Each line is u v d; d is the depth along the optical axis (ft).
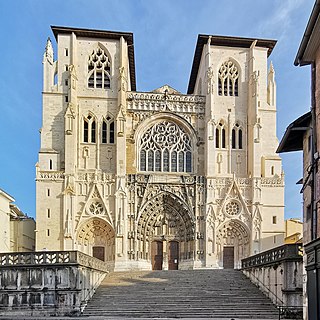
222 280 150.92
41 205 204.33
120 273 166.71
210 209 211.20
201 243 209.97
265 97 230.07
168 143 221.87
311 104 76.07
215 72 229.66
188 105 224.12
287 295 113.50
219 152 222.48
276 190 217.15
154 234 215.51
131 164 215.72
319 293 67.36
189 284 145.79
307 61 76.13
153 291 138.10
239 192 214.90
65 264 121.70
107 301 129.80
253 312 117.60
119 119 213.05
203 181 215.72
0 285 123.85
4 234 197.77
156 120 222.48
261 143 222.07
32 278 123.13
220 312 117.50
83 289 125.49
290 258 114.11
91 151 215.72
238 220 213.05
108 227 207.92
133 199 209.87
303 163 88.33
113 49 225.15
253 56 229.04
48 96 216.54
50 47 220.84
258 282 140.87
